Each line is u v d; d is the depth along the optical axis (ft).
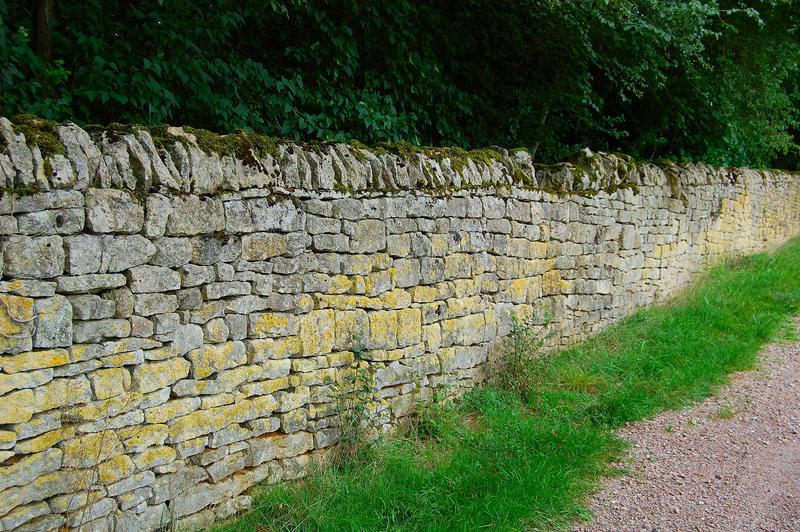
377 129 23.13
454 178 18.15
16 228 9.52
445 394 18.15
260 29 23.13
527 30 29.89
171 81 18.97
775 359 23.70
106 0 18.12
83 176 10.27
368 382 15.35
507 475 14.75
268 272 13.39
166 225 11.48
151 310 11.38
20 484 9.74
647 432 18.08
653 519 13.88
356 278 15.37
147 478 11.51
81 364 10.49
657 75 33.73
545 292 22.79
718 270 35.78
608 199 26.18
